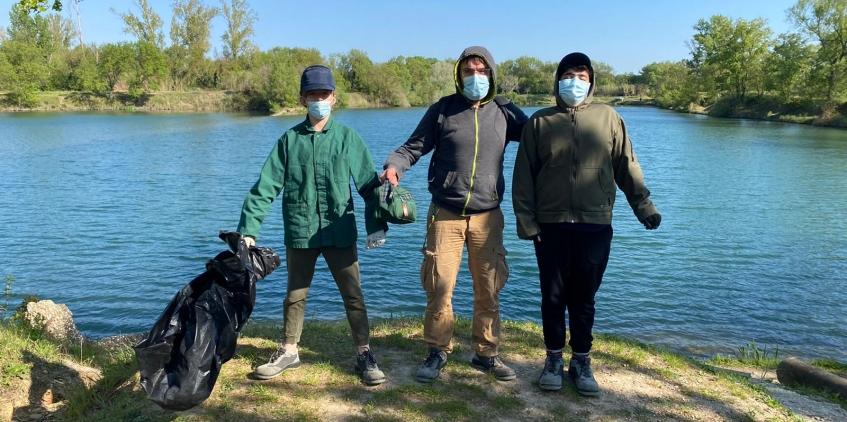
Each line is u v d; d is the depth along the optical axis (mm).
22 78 72312
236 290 3402
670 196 20766
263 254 3619
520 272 11844
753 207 18750
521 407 3648
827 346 8484
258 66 86500
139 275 11492
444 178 3777
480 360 4121
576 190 3607
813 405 4477
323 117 3744
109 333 8797
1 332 4383
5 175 24094
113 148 34781
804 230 15617
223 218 16844
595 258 3668
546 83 133000
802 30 60906
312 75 3672
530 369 4242
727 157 32344
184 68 87062
